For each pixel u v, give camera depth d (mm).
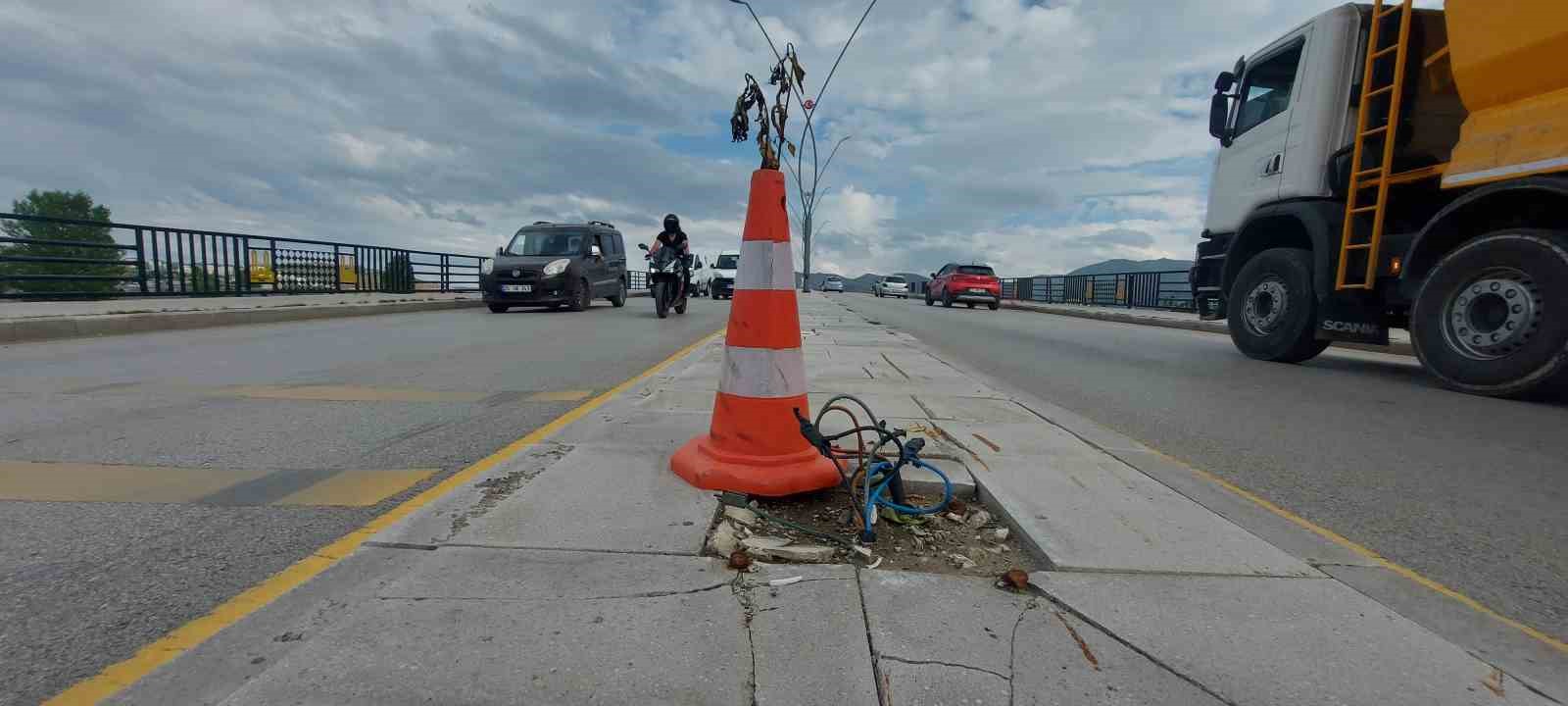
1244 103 7938
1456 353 5586
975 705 1463
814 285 57938
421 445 3572
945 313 19109
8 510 2586
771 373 2664
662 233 13477
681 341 8852
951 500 2631
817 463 2717
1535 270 5059
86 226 11547
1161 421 4602
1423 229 5773
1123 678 1565
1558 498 3061
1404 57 5949
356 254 17250
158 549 2256
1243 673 1590
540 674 1529
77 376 5570
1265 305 7594
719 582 1947
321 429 3910
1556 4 4672
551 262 14484
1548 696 1533
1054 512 2486
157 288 12664
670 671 1550
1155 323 15023
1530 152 4926
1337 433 4266
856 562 2150
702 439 2957
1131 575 2033
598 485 2682
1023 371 6949
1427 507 2934
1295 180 7027
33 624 1792
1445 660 1661
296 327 10398
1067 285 27047
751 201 2768
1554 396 5391
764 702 1460
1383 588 2053
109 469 3098
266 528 2447
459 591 1863
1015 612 1836
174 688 1495
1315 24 6840
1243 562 2137
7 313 8797
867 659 1611
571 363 6738
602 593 1865
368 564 2023
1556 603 2074
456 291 21047
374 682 1493
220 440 3613
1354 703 1499
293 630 1692
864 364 6402
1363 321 6578
